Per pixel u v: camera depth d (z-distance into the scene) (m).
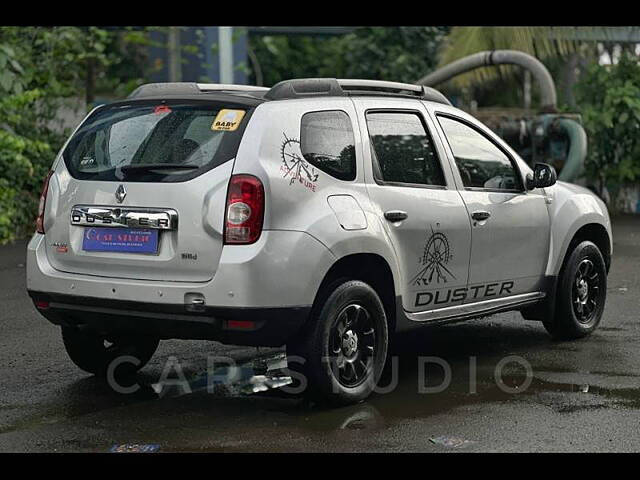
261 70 43.16
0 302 13.70
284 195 8.23
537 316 11.25
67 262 8.80
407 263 9.23
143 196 8.38
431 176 9.67
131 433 8.03
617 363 10.41
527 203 10.65
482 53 25.25
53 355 10.74
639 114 25.31
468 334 11.91
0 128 20.69
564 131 24.22
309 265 8.24
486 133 10.48
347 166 8.83
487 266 10.14
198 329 8.18
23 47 22.03
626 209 26.31
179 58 25.23
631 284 15.27
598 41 27.73
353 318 8.77
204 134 8.43
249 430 8.09
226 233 8.09
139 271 8.41
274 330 8.16
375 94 9.46
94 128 9.01
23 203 20.27
